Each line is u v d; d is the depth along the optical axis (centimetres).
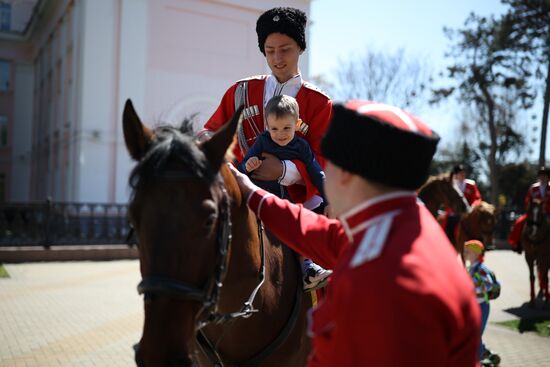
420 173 158
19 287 1033
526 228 1005
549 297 1093
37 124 2975
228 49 1983
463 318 142
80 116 1755
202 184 187
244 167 288
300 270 283
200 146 202
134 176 189
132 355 619
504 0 2253
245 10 2008
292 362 270
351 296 139
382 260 140
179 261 176
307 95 331
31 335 695
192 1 1912
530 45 2284
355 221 161
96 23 1766
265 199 233
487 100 2680
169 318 174
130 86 1802
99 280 1136
